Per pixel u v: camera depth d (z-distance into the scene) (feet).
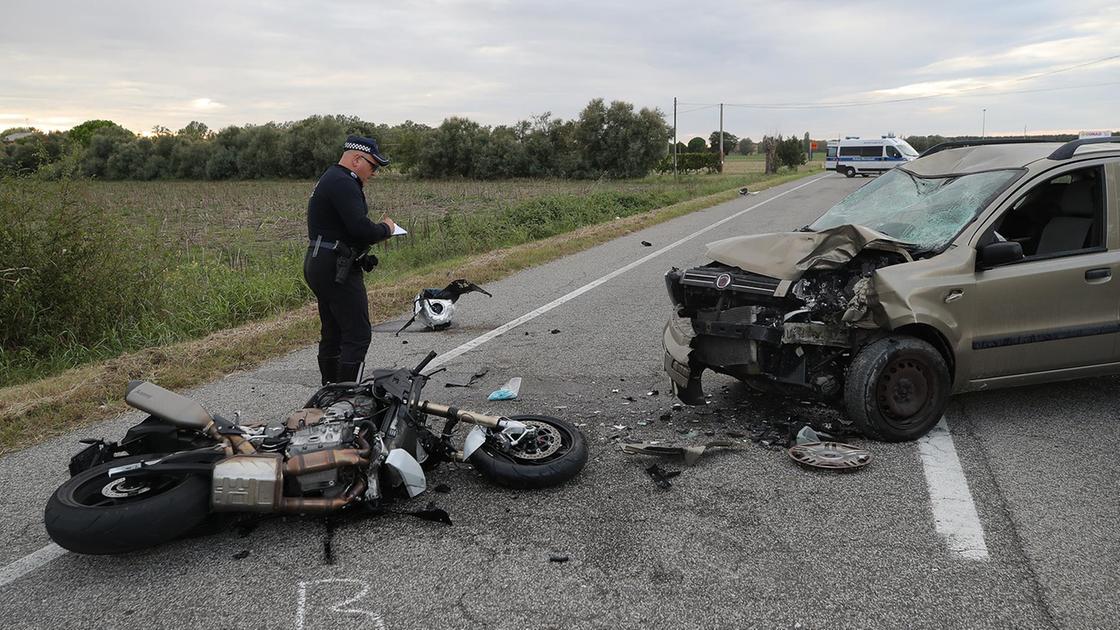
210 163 227.20
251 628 10.29
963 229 16.51
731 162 312.50
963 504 13.20
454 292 20.97
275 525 13.05
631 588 10.97
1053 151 17.67
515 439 14.55
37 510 14.15
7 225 28.32
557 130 190.90
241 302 34.01
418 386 14.89
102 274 30.48
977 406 17.99
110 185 193.26
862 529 12.45
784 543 12.09
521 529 12.77
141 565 11.91
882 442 15.94
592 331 27.14
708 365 17.29
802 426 16.90
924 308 15.34
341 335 18.61
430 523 13.05
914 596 10.58
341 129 226.99
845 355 16.48
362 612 10.56
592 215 73.51
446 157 193.98
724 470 14.89
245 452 12.48
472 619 10.34
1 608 10.91
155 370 23.22
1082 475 14.20
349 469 12.74
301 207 115.55
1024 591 10.63
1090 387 19.10
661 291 34.50
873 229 17.97
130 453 13.41
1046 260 16.67
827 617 10.16
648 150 181.37
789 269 15.83
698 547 12.05
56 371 27.30
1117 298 16.98
